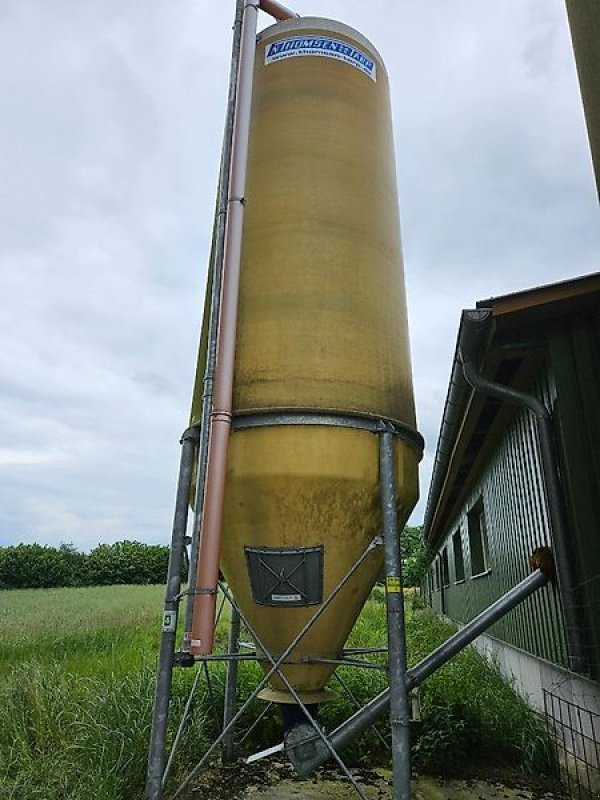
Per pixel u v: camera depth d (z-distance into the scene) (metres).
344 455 3.97
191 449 4.57
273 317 4.26
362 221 4.64
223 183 4.74
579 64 3.66
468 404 6.07
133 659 8.78
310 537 3.97
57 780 4.14
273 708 5.60
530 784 4.77
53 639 12.44
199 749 4.95
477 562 11.05
